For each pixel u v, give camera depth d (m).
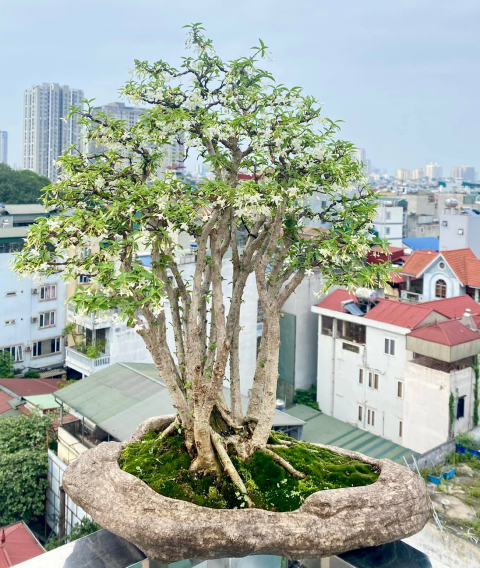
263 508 6.94
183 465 7.58
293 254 8.62
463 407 26.94
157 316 7.72
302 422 21.73
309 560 7.09
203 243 7.86
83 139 8.35
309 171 7.75
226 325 8.47
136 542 6.35
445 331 26.66
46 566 6.47
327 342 32.84
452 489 22.47
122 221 7.22
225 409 8.42
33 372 36.19
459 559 17.38
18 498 21.67
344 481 7.51
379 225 58.78
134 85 8.62
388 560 6.78
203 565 7.02
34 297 36.56
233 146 8.37
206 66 8.72
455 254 36.78
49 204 8.04
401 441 28.59
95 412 21.33
